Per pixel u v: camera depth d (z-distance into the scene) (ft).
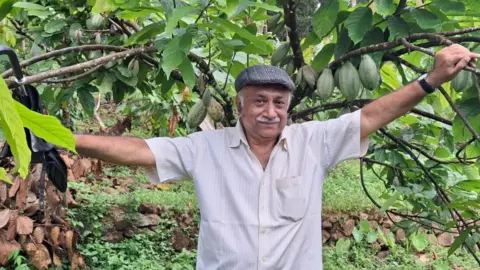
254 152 6.55
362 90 7.94
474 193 8.37
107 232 16.69
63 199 13.58
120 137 6.43
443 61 5.70
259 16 7.64
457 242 7.61
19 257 12.97
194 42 7.18
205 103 7.37
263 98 6.22
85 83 7.98
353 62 6.93
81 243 15.76
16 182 12.42
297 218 6.35
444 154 8.88
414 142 9.47
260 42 6.04
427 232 14.90
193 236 18.03
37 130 2.62
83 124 24.06
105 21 7.74
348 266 17.57
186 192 20.35
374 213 19.81
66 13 8.20
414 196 8.54
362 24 6.24
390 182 9.11
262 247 6.28
